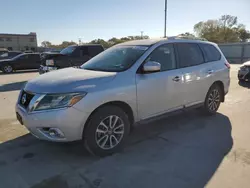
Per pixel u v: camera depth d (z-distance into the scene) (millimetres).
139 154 3461
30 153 3502
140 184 2730
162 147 3688
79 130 3096
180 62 4363
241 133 4254
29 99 3211
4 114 5477
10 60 15945
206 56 5000
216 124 4734
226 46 35188
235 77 11633
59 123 2969
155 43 4102
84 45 11617
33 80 3549
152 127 4555
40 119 3018
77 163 3217
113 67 3787
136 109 3668
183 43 4551
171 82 4105
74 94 3006
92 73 3527
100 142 3322
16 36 78500
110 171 3012
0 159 3322
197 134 4211
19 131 4371
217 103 5352
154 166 3121
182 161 3248
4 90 8695
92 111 3145
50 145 3758
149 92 3775
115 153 3488
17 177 2885
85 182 2779
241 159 3291
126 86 3457
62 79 3283
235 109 5828
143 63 3758
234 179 2816
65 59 10766
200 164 3164
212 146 3715
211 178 2838
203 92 4875
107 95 3234
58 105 2980
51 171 3020
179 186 2686
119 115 3436
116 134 3486
